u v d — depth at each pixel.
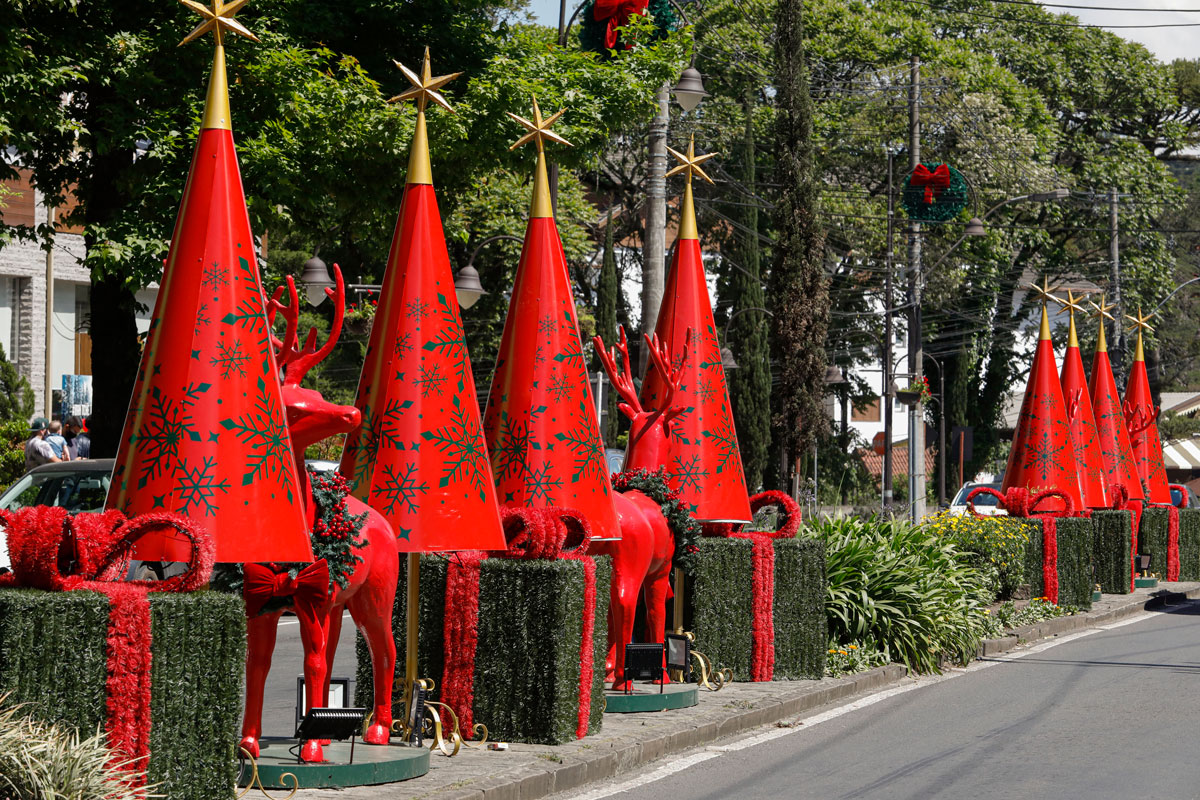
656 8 24.95
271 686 14.87
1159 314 61.97
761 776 10.38
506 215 42.19
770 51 52.44
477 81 22.14
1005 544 21.81
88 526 7.23
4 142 18.03
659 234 22.02
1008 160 52.88
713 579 14.29
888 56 53.53
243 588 8.45
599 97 23.70
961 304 59.78
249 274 8.38
